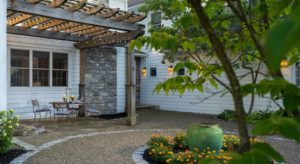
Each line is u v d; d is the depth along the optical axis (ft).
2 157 15.98
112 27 26.99
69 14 24.14
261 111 29.73
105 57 37.96
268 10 4.04
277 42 1.49
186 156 14.37
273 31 1.54
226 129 26.81
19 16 26.96
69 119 32.83
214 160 3.16
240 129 2.79
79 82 35.70
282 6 2.73
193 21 4.08
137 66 46.37
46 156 16.52
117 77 39.34
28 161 15.43
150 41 5.10
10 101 30.14
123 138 22.11
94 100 36.73
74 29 31.83
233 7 3.69
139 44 5.32
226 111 34.81
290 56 4.29
